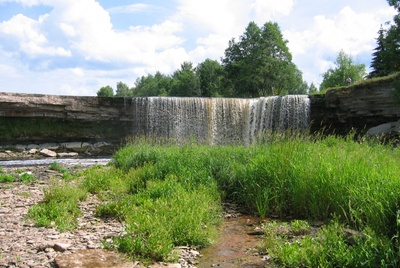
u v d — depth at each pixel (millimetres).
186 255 6293
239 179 10828
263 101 34188
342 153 9281
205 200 9172
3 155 31047
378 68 53938
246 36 68750
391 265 4930
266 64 62656
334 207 7930
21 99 32406
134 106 35812
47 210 8586
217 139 34500
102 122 36188
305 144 10758
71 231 7379
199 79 100875
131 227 6898
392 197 6195
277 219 8711
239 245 6973
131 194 10758
